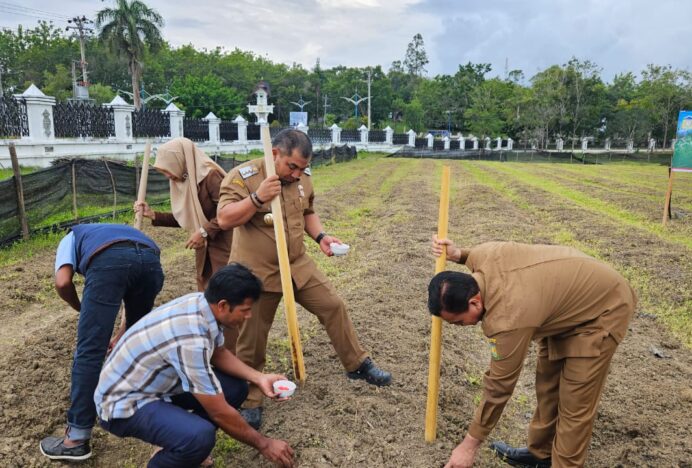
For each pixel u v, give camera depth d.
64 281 3.17
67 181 9.34
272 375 2.99
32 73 74.06
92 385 3.11
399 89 98.44
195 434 2.62
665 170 27.12
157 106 71.31
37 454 3.24
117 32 40.56
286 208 3.47
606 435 3.72
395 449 3.38
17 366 4.22
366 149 42.97
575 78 55.28
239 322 2.66
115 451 3.38
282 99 80.75
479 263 2.79
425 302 6.09
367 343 4.85
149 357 2.59
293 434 3.48
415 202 13.83
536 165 31.77
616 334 2.67
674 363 4.80
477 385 4.35
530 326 2.55
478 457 3.44
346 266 7.76
